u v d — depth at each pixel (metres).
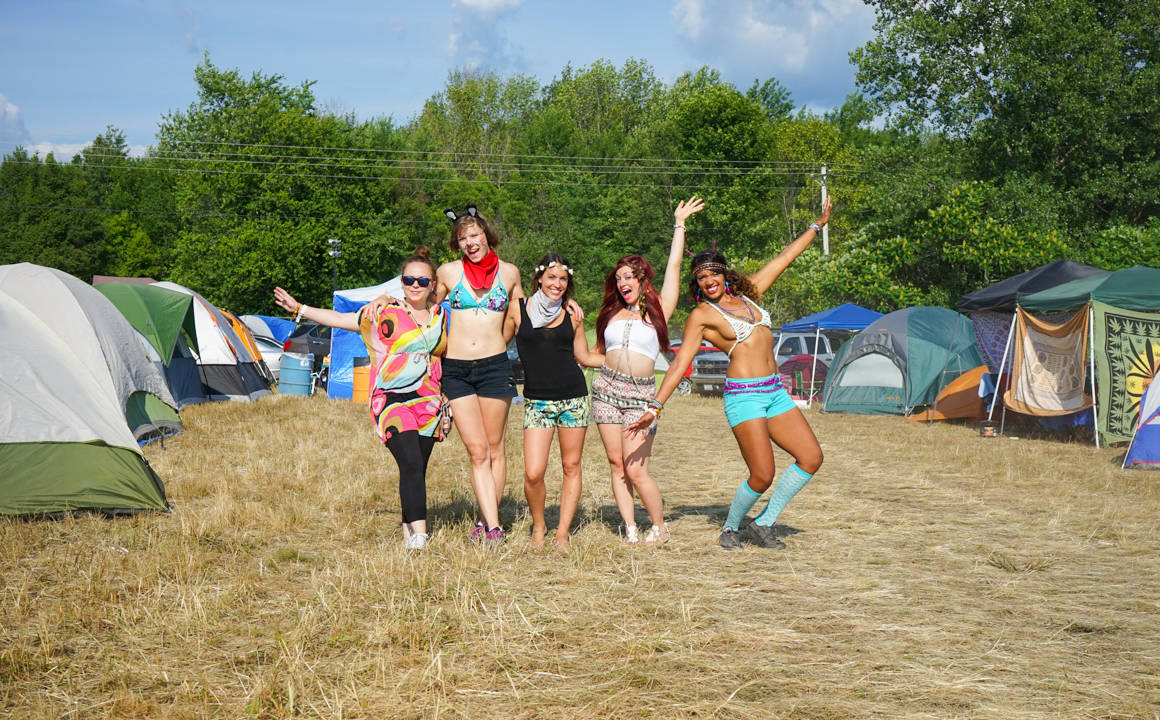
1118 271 13.42
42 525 6.27
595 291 52.53
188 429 12.36
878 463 10.40
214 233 45.97
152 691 3.34
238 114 46.03
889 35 29.88
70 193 61.47
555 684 3.41
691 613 4.30
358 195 47.06
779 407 5.70
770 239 50.41
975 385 16.36
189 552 5.40
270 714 3.11
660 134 53.66
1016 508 7.39
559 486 8.48
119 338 10.56
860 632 4.05
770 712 3.14
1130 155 27.52
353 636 3.92
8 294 7.96
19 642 3.84
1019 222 25.45
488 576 4.90
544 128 66.25
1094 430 13.26
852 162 53.34
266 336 27.64
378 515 6.82
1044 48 27.20
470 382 5.76
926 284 28.02
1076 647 3.87
